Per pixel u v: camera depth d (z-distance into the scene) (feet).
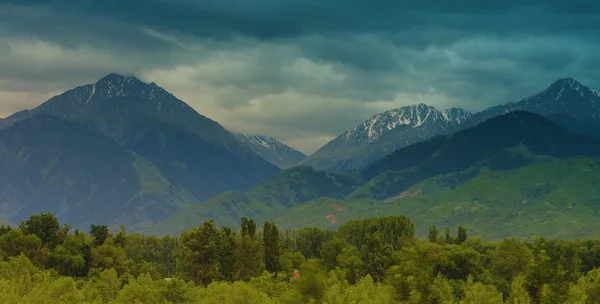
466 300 322.55
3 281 410.93
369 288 376.89
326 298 280.92
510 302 315.99
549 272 302.45
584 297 298.97
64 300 394.52
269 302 405.18
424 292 284.82
